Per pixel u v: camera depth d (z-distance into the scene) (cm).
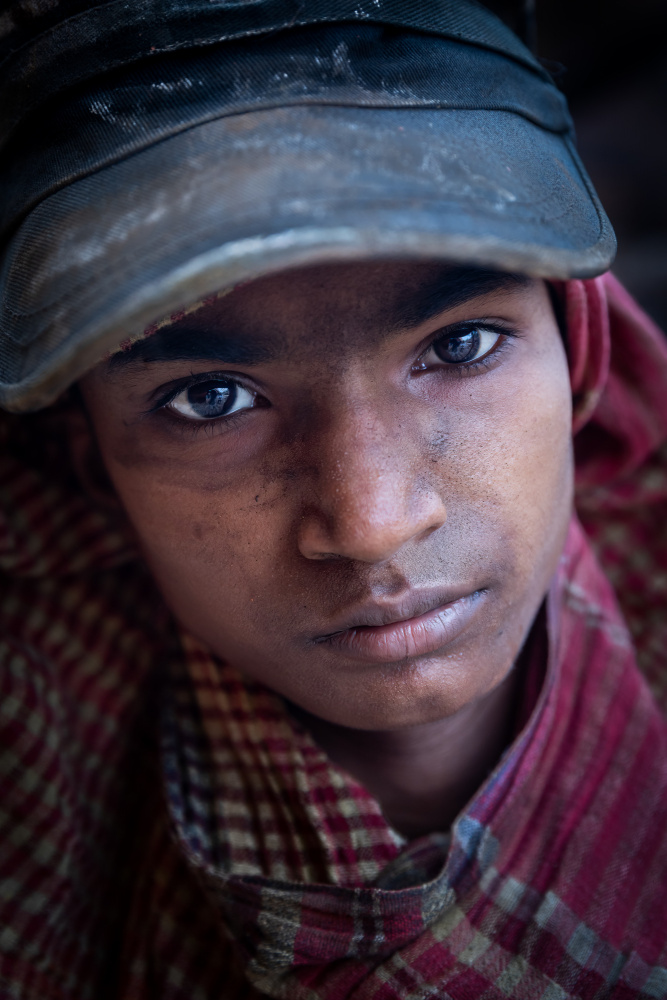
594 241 40
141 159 38
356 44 40
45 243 40
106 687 74
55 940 66
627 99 136
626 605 81
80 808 71
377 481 41
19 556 67
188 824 60
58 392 36
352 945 54
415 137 38
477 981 54
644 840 60
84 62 41
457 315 43
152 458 47
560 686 63
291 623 47
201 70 40
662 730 65
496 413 46
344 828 56
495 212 35
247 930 56
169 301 32
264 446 45
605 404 71
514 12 55
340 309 40
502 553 47
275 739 59
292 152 36
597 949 55
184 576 50
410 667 47
